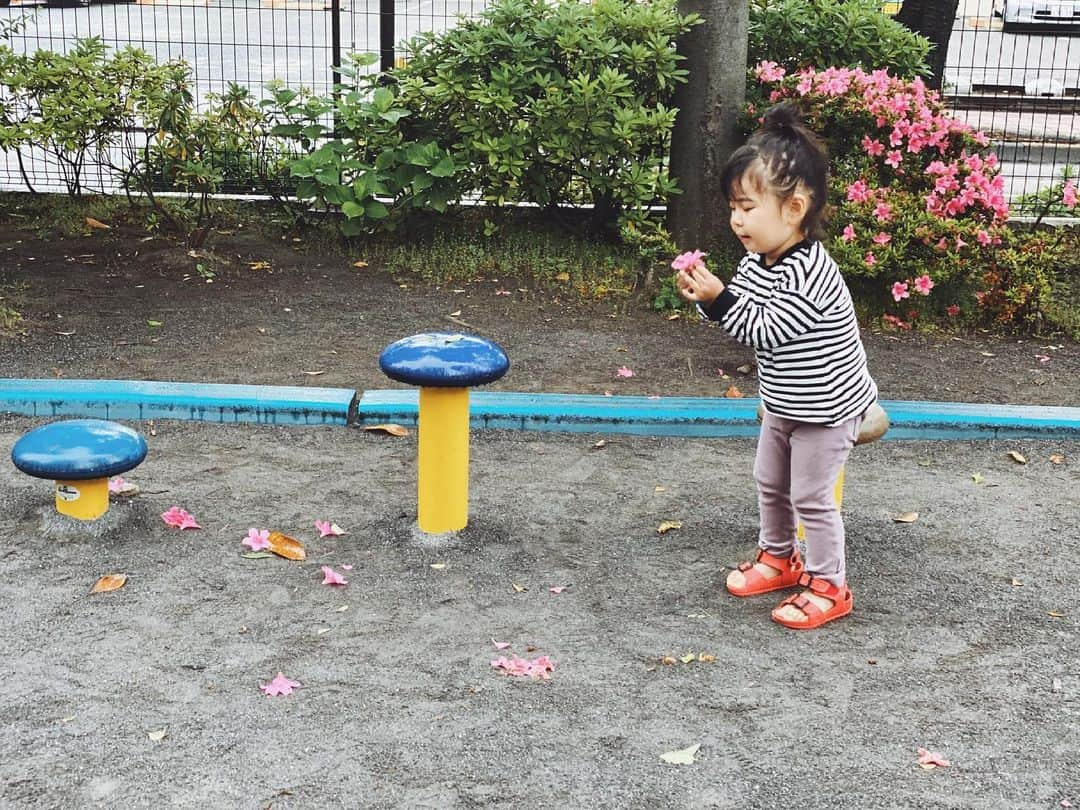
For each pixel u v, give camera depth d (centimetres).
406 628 269
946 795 224
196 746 231
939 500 336
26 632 263
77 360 414
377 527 310
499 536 307
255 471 341
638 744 235
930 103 501
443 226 560
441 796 221
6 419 369
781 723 241
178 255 523
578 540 308
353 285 502
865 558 303
